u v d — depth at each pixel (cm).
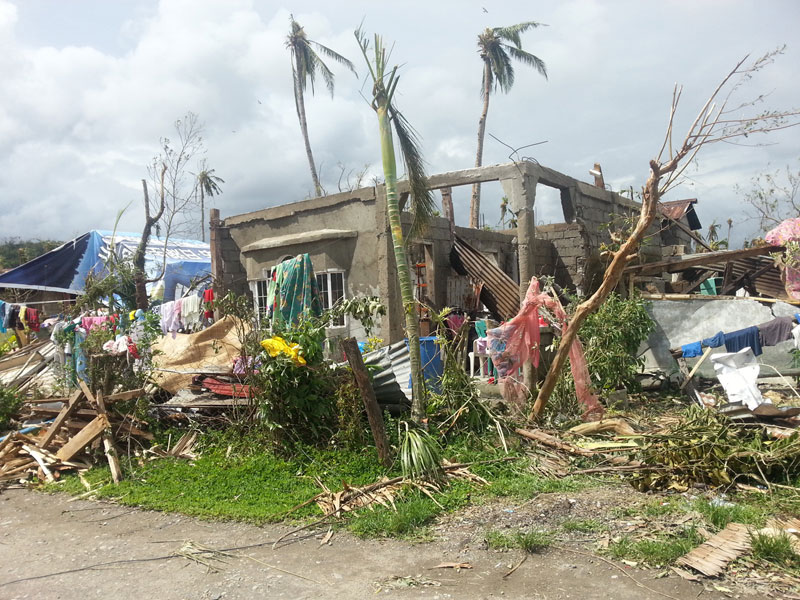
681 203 2434
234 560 471
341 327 1341
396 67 730
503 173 1105
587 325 1010
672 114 693
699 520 499
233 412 820
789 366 1029
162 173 1498
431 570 439
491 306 1428
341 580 429
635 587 398
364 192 1336
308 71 3028
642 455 646
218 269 1579
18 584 443
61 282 1889
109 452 721
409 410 798
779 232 1130
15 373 1314
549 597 390
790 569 406
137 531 545
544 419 839
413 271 1375
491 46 2808
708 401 965
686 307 1132
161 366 1020
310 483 650
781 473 582
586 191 1390
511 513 539
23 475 729
